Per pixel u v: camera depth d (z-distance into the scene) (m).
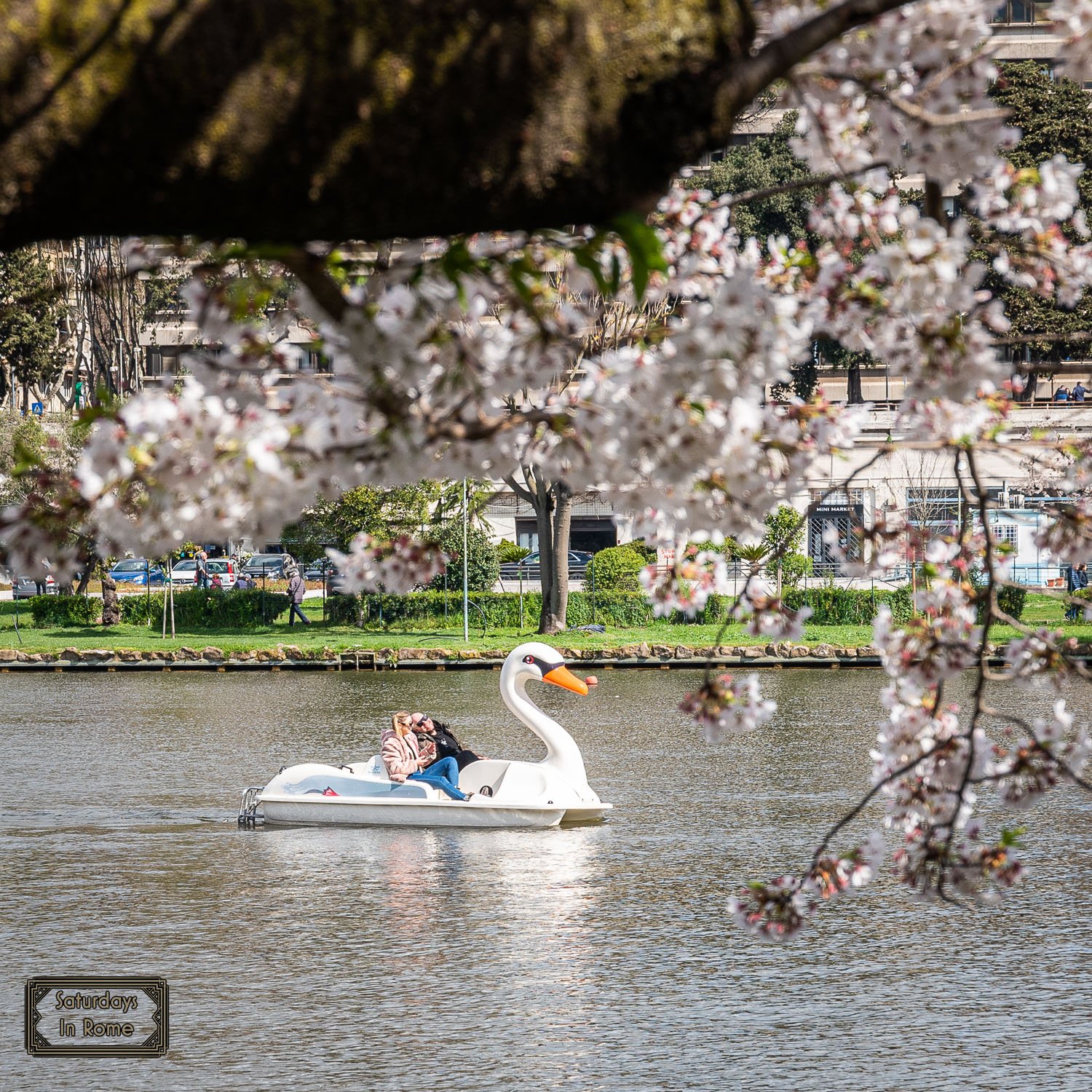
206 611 82.50
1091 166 88.38
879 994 17.72
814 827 28.09
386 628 79.56
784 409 7.48
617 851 26.22
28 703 53.53
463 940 20.23
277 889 23.42
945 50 6.70
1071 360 89.56
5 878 24.28
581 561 112.00
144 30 3.97
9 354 98.19
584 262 5.24
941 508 77.88
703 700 8.62
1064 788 32.28
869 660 64.12
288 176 4.11
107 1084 14.56
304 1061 15.30
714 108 4.48
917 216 6.94
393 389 5.55
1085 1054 15.43
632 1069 14.98
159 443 5.41
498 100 4.19
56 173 3.99
